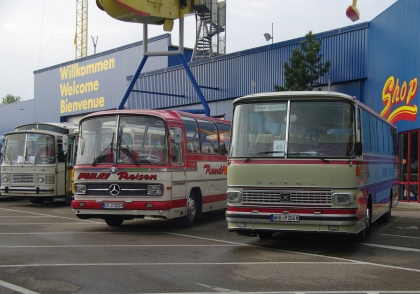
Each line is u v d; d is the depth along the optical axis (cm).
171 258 962
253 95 1069
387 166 1602
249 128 1059
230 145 1070
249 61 2975
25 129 2252
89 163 1341
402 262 945
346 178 994
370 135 1241
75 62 4766
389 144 1675
